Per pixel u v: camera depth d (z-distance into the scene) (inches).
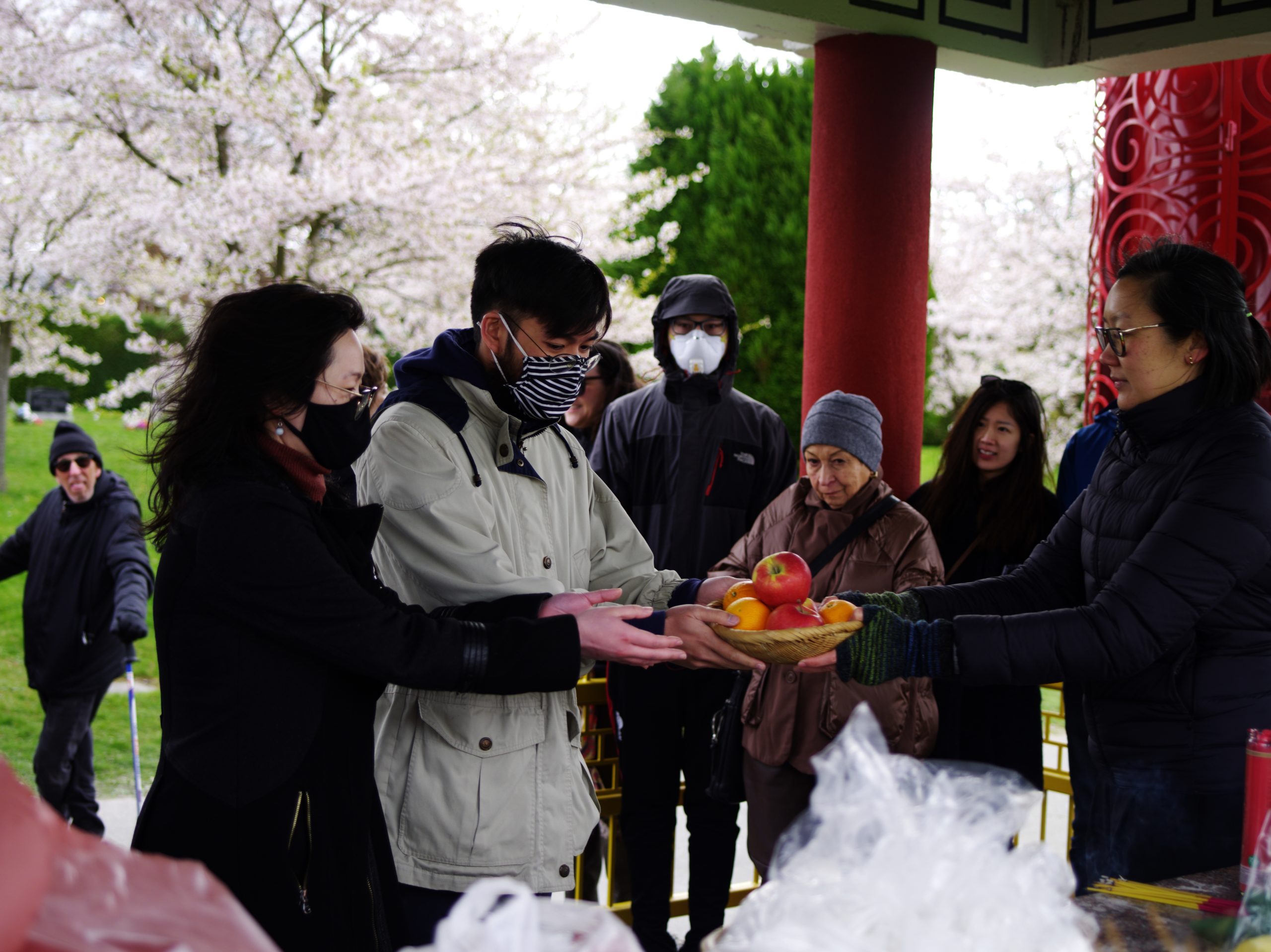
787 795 116.4
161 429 66.7
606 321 79.2
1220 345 79.5
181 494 65.4
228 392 64.6
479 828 74.6
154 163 392.2
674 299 151.6
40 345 458.3
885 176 164.4
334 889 64.2
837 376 168.7
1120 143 181.5
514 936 28.1
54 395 588.4
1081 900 57.9
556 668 70.1
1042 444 133.0
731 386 156.9
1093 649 78.0
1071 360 525.0
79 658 170.7
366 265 401.7
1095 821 87.2
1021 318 523.5
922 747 113.4
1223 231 166.6
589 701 138.6
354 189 373.1
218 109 367.9
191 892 22.3
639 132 439.2
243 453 65.1
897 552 116.6
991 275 536.1
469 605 75.0
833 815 37.9
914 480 171.0
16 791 20.3
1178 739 80.8
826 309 169.3
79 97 371.6
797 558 85.8
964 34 166.9
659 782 133.6
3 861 18.3
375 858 68.1
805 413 174.2
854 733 39.3
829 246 168.4
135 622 162.2
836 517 120.5
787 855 40.3
